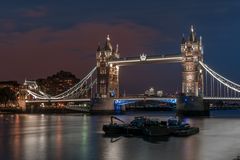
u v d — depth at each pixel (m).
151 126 112.19
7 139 105.75
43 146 90.50
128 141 98.56
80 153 79.94
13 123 181.00
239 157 67.38
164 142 96.31
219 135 114.25
